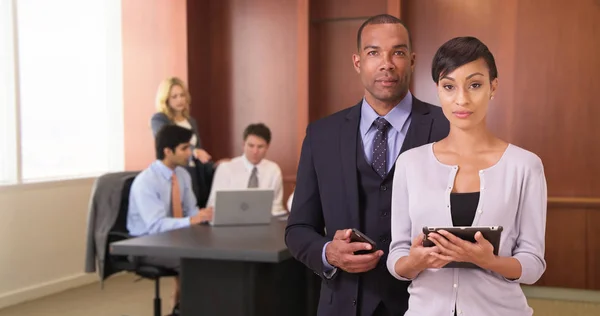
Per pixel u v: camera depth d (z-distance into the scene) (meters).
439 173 1.52
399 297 1.80
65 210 5.37
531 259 1.43
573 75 5.10
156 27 5.88
